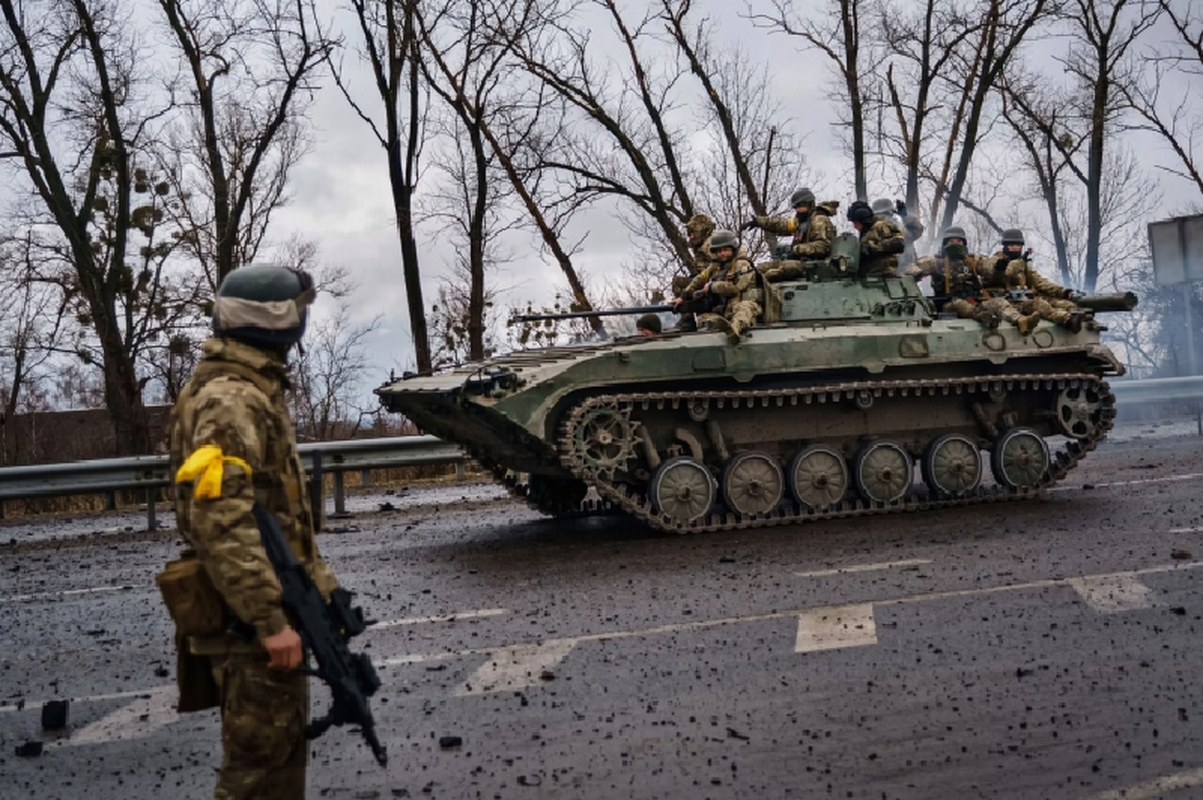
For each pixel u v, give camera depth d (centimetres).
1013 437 1475
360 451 1677
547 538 1375
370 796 602
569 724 700
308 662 465
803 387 1383
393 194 2388
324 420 2661
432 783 617
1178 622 852
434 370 1465
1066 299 1545
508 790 603
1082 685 724
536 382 1275
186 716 758
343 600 488
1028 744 633
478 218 2481
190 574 455
